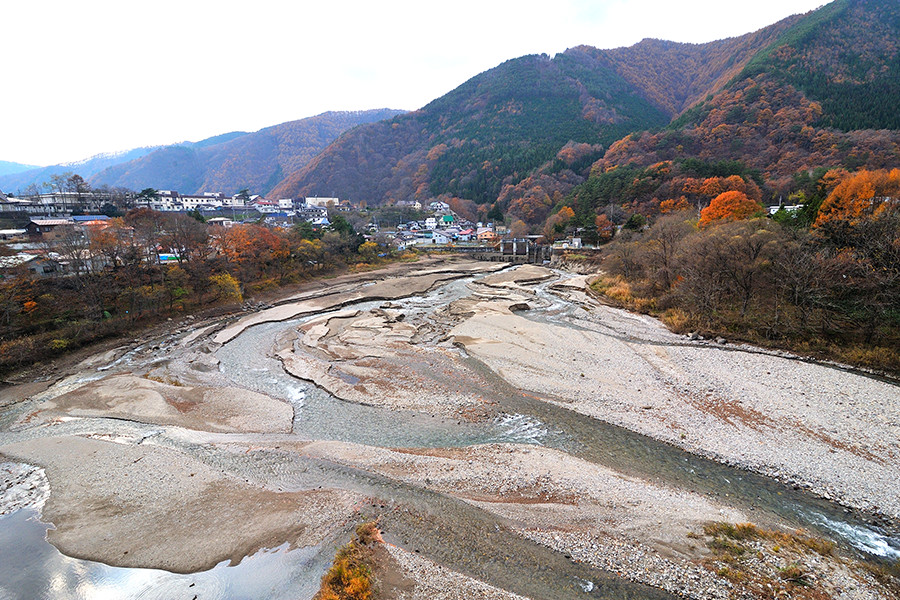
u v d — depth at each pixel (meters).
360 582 13.17
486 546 15.31
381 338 40.53
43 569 14.84
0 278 37.06
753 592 12.91
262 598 13.52
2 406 28.20
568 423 24.38
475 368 32.66
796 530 15.77
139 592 13.83
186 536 16.09
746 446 21.19
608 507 17.02
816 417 23.17
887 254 30.84
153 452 21.95
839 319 32.31
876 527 15.96
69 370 34.16
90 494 18.64
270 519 16.84
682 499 17.45
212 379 32.41
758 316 36.81
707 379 28.52
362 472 20.00
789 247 36.28
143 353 38.09
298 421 25.84
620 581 13.70
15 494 18.78
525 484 18.64
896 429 21.67
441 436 23.66
